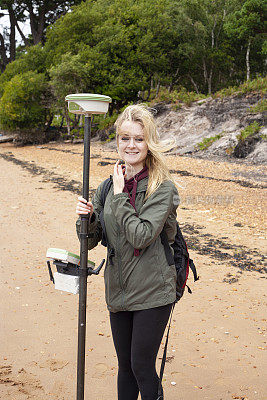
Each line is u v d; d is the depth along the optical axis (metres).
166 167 2.17
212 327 4.10
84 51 33.84
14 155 29.39
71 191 14.21
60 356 3.51
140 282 2.09
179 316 4.38
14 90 35.81
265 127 21.80
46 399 2.87
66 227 9.08
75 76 33.31
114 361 3.43
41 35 55.16
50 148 32.78
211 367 3.31
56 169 20.45
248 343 3.75
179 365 3.34
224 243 7.63
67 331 4.02
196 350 3.61
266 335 3.92
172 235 2.19
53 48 40.09
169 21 35.56
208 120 26.06
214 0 40.94
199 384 3.05
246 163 19.22
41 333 3.97
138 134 2.13
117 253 2.12
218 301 4.82
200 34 37.28
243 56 42.50
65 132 40.62
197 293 5.08
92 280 5.62
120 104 37.47
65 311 4.53
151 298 2.10
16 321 4.26
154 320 2.10
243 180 15.22
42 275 5.82
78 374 2.13
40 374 3.21
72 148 31.56
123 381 2.32
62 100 35.03
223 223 9.32
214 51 40.25
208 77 45.16
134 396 2.32
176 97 29.73
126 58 35.06
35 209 11.22
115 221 2.10
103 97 1.99
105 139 33.12
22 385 3.04
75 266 2.14
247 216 9.98
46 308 4.62
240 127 23.58
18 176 18.56
